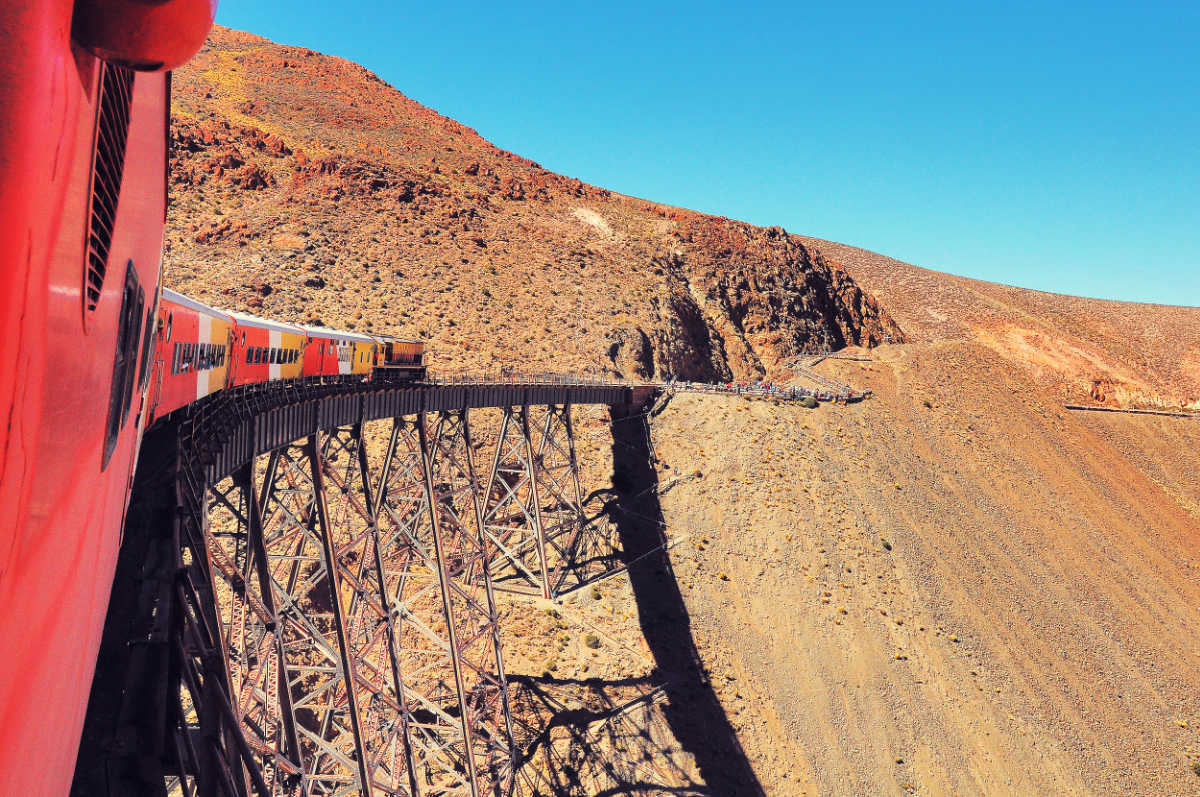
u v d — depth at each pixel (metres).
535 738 39.72
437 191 99.06
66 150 2.43
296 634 27.55
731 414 65.69
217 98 134.00
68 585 3.53
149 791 9.87
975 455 73.75
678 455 61.41
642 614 47.19
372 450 47.78
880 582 54.47
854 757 42.69
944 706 47.31
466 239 90.69
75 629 3.99
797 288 111.31
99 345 3.55
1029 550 64.19
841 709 45.16
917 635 51.47
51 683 3.37
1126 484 81.25
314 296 72.38
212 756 11.69
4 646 2.40
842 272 129.25
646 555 52.00
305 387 26.69
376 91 166.88
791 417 67.44
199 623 12.88
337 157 97.62
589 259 95.25
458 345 70.44
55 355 2.60
